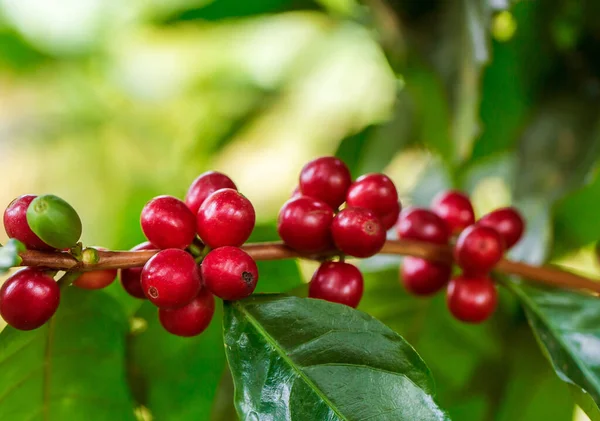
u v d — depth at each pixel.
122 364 0.42
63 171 0.92
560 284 0.44
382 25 0.55
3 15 0.88
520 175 0.53
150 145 0.92
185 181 0.72
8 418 0.40
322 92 0.80
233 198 0.38
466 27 0.49
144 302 0.43
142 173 0.90
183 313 0.38
